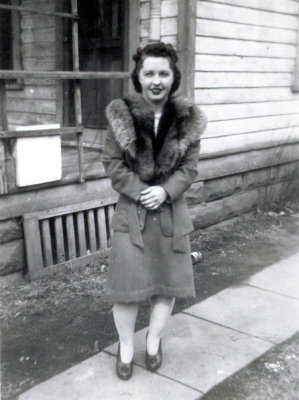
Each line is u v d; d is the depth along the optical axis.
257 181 6.01
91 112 5.78
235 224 5.64
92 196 4.16
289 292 3.77
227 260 4.50
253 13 5.39
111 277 2.42
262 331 3.12
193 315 3.33
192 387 2.50
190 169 2.43
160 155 2.34
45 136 3.68
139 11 4.68
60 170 3.83
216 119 5.20
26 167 3.59
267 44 5.71
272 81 5.92
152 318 2.55
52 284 3.73
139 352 2.81
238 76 5.37
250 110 5.66
